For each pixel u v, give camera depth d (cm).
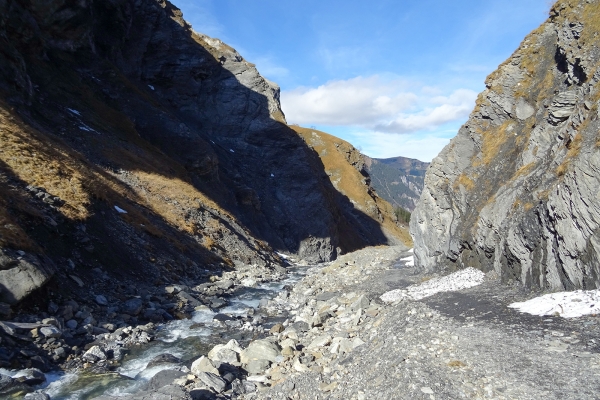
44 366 1202
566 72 2033
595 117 1406
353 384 947
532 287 1538
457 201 2453
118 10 5725
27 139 2639
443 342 1017
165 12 7219
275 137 7738
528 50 2391
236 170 6725
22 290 1437
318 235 7288
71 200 2364
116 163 3797
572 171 1315
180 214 3725
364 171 13938
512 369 832
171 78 6912
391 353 1012
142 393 1052
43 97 3884
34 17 4388
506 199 1894
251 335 1678
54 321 1413
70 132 3716
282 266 4525
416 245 2931
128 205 3052
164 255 2783
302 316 1931
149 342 1555
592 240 1212
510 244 1711
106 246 2305
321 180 8944
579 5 2002
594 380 744
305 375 1085
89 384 1150
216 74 7588
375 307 1723
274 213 6788
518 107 2300
